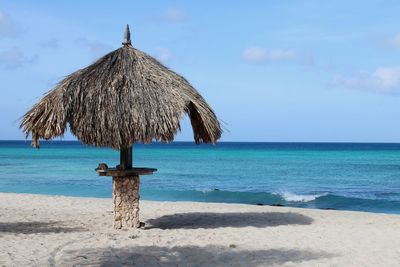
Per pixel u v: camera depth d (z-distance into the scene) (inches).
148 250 335.3
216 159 2583.7
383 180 1371.8
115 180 413.7
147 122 363.9
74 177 1306.6
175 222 479.2
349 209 791.1
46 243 354.6
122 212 414.6
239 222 482.6
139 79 382.3
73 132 369.7
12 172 1488.7
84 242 358.3
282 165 2047.2
